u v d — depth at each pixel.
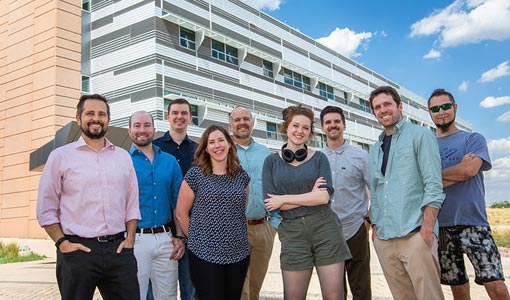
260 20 34.66
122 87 26.53
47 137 26.25
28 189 27.16
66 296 3.51
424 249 3.66
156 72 25.25
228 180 4.12
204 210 3.97
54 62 26.55
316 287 8.20
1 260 15.67
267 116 33.19
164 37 26.23
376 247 4.11
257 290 5.27
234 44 31.09
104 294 3.78
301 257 3.76
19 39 28.91
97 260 3.56
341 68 44.25
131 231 3.89
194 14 28.64
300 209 3.80
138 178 4.57
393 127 4.01
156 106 24.84
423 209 3.73
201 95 28.00
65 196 3.66
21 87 28.31
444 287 7.69
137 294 3.78
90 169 3.70
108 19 27.95
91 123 3.69
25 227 26.94
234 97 30.66
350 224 4.99
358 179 5.06
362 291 4.96
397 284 3.95
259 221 5.23
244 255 4.01
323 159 3.94
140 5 26.50
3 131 29.09
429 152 3.73
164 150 5.35
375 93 4.07
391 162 3.93
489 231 4.21
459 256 4.35
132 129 4.75
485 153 4.18
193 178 4.11
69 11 27.53
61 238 3.54
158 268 4.59
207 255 3.85
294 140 3.92
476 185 4.29
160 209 4.62
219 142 4.07
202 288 3.83
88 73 28.16
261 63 34.16
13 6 29.61
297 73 38.38
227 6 31.59
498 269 4.08
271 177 4.00
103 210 3.67
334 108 5.17
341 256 3.74
